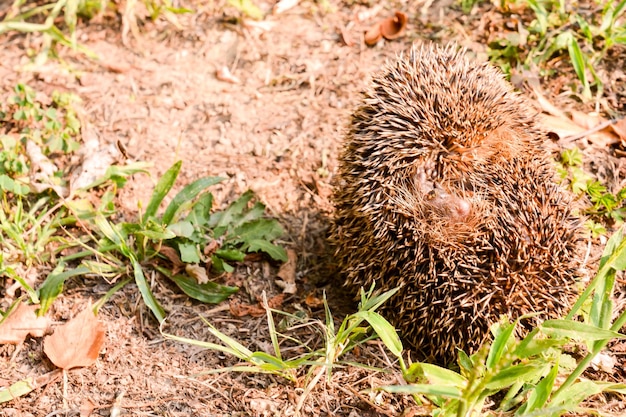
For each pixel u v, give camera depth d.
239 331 0.87
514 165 0.84
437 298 0.83
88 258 0.91
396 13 1.07
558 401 0.79
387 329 0.81
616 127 0.97
